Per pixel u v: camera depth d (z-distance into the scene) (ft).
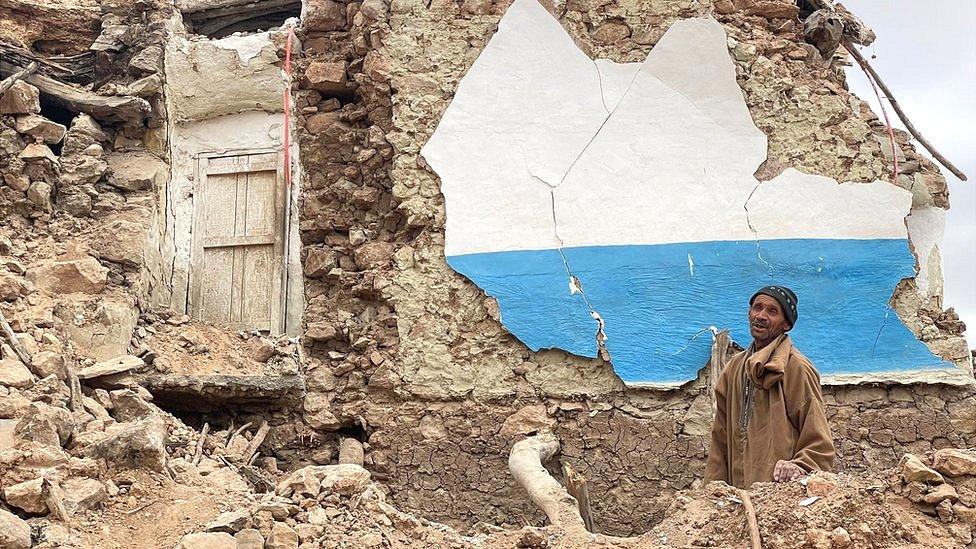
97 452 18.63
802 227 28.76
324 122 30.81
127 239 29.37
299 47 32.35
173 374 27.12
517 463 24.21
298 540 17.02
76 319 26.35
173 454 22.34
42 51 36.11
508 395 27.71
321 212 30.27
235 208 32.91
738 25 30.81
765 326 19.03
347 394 28.27
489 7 30.66
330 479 18.63
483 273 28.50
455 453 27.32
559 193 29.09
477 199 29.12
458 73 30.14
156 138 32.65
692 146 29.50
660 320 27.91
